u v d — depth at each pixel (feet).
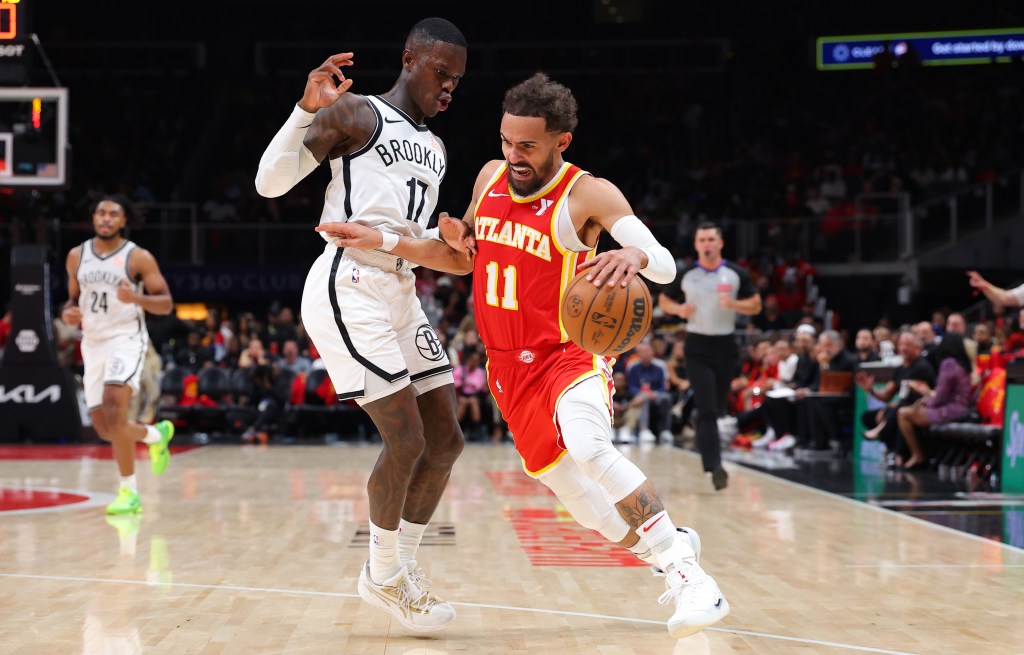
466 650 10.98
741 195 73.00
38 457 36.32
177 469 32.48
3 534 19.01
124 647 10.98
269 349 53.26
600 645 11.18
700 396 25.35
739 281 25.12
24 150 40.04
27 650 10.85
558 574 15.25
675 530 11.35
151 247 63.21
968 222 62.64
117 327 22.38
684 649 11.01
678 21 86.53
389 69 85.25
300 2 86.07
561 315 10.84
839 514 22.15
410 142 12.40
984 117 75.51
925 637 11.53
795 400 41.60
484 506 23.20
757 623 12.21
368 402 11.76
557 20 87.71
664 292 25.52
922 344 35.50
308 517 21.44
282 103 83.30
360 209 12.06
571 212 11.33
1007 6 81.00
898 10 82.94
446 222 11.89
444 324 53.36
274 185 11.66
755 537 18.94
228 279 63.36
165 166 76.13
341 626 12.00
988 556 16.93
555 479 11.94
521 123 11.03
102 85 81.05
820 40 84.02
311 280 12.07
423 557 16.69
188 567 15.70
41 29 85.15
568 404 11.28
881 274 62.18
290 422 48.70
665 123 80.89
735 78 82.43
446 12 87.81
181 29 86.43
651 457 37.63
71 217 69.72
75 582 14.52
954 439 31.76
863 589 14.24
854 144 76.38
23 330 42.70
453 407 12.39
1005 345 41.06
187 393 49.24
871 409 36.96
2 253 62.13
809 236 63.10
